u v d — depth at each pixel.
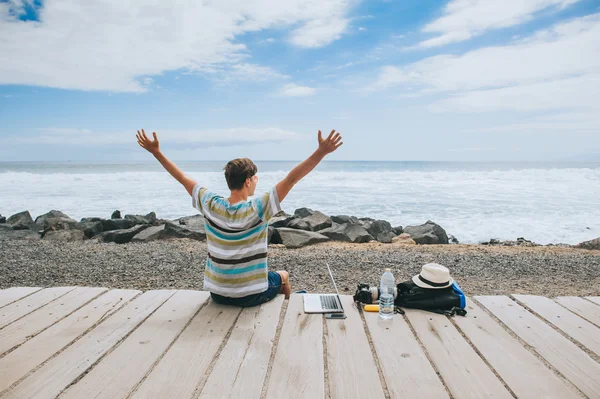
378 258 8.63
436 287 3.82
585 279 7.09
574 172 37.31
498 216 17.30
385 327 3.48
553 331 3.46
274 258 8.53
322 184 30.62
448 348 3.12
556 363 2.95
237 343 3.15
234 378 2.69
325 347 3.14
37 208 20.36
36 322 3.57
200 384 2.64
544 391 2.58
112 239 11.67
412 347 3.13
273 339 3.22
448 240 13.24
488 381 2.68
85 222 13.89
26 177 35.41
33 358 2.95
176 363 2.87
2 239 11.89
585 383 2.70
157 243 10.70
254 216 3.38
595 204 19.95
